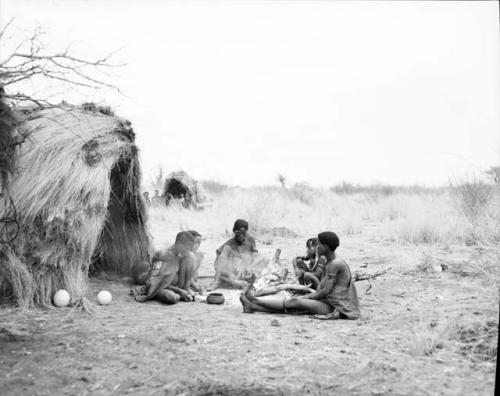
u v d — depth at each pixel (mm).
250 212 14836
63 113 6926
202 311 6262
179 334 5211
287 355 4617
